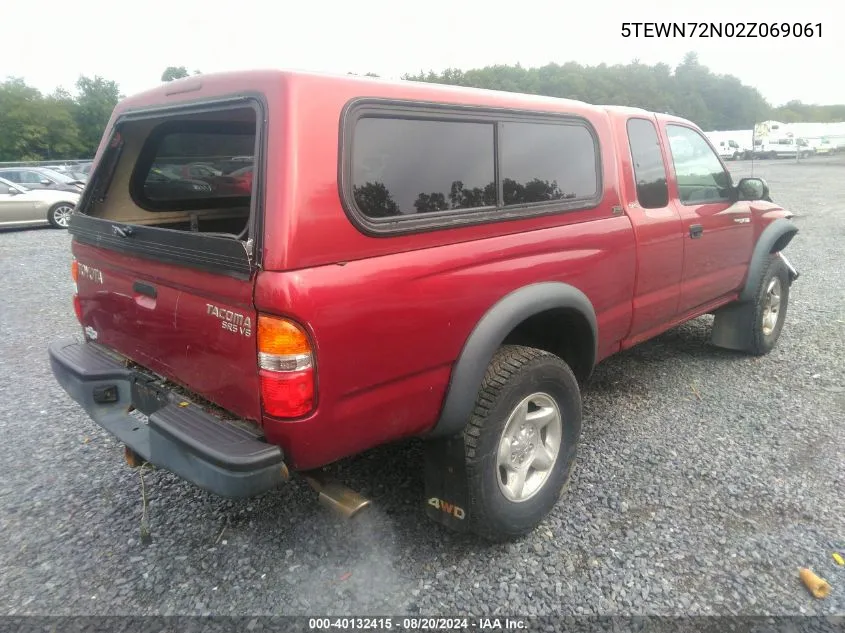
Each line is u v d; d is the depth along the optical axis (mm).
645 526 2902
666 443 3674
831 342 5453
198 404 2412
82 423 4031
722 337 5055
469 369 2463
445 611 2400
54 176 16766
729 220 4355
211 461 2025
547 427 2898
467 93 2570
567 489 3043
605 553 2719
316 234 1998
